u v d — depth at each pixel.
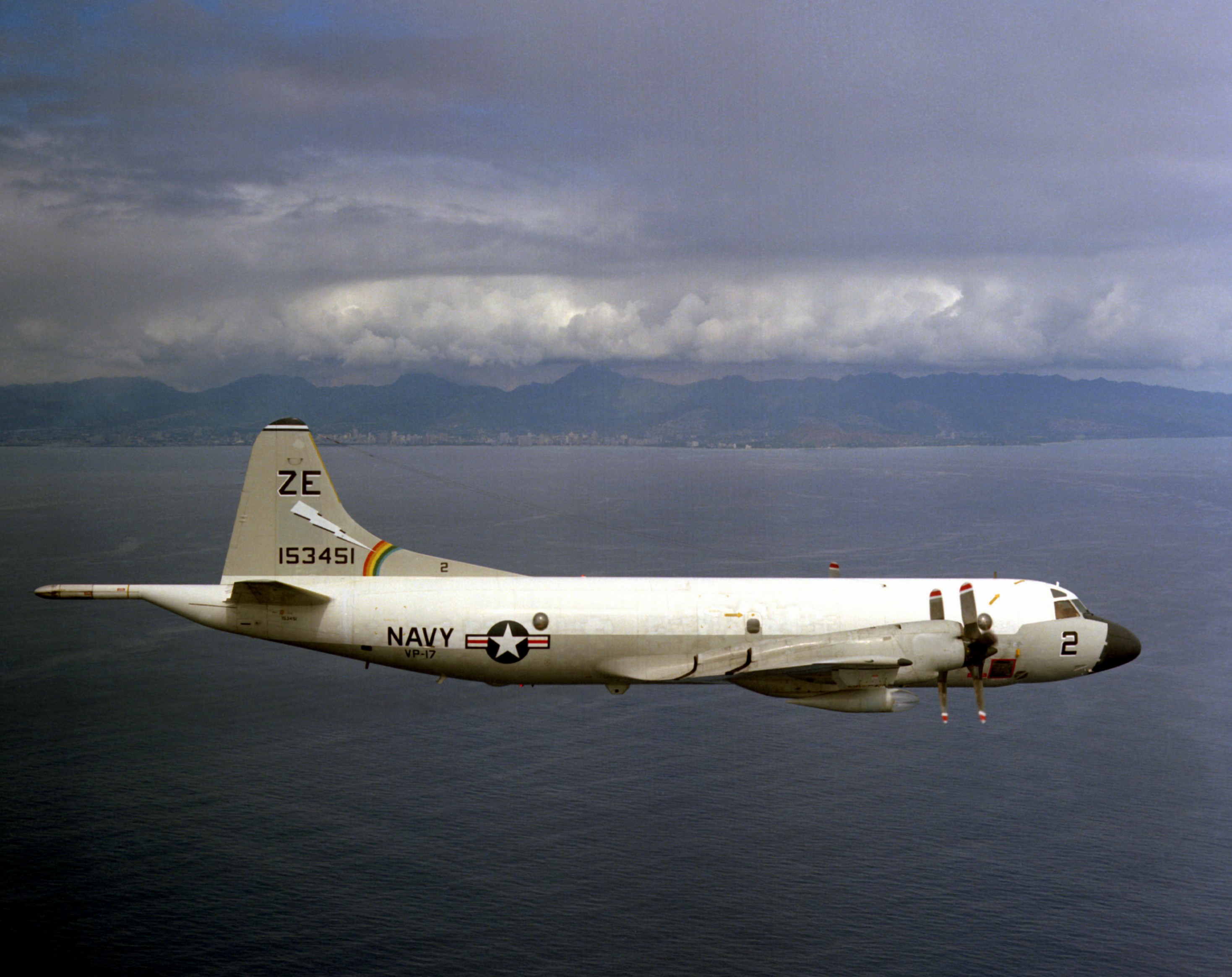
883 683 45.03
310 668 91.69
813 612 46.72
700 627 46.16
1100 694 82.75
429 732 71.38
